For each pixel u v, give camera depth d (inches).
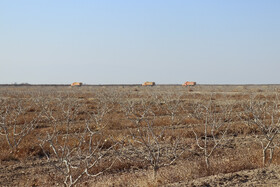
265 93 2130.9
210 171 395.9
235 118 920.9
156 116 1052.5
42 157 555.2
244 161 434.6
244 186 320.8
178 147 601.9
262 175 358.0
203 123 869.8
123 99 1700.3
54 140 619.5
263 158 442.6
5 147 601.6
